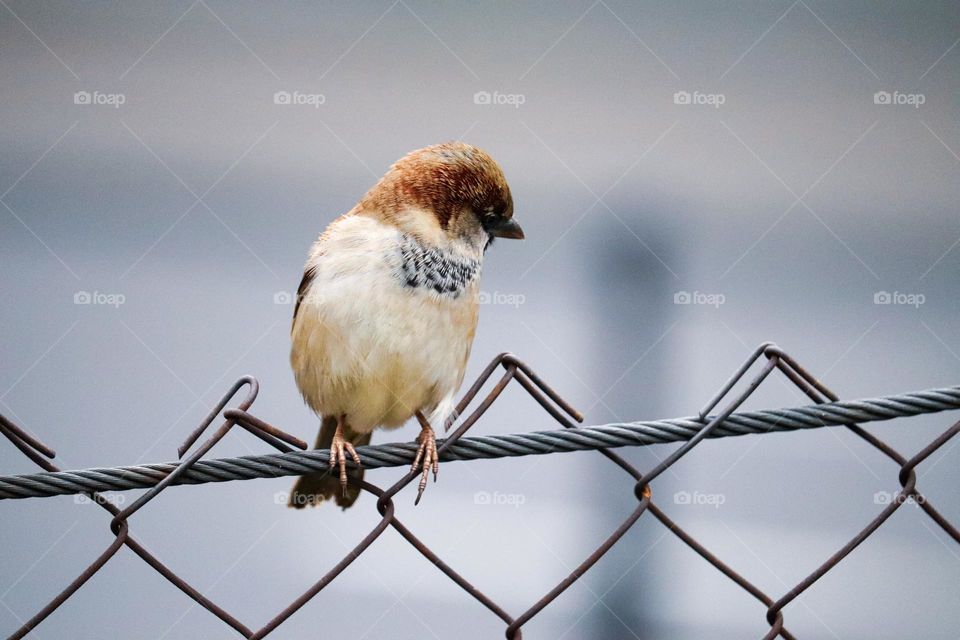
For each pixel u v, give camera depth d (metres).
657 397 11.52
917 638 10.06
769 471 10.78
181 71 12.10
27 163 11.69
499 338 11.61
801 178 12.32
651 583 10.41
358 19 12.29
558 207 12.16
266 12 12.22
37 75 11.94
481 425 10.91
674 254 12.08
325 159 12.03
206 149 11.95
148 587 9.53
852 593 10.22
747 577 10.37
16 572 9.36
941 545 10.42
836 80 12.52
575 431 4.48
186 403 10.57
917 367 11.70
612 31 12.48
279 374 10.85
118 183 11.82
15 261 11.28
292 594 9.73
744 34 12.55
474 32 12.38
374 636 9.75
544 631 10.14
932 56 12.51
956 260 12.05
